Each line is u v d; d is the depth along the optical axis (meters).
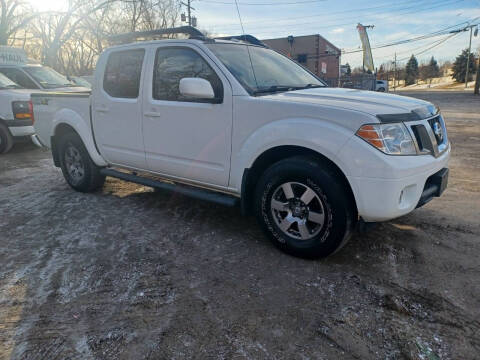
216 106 3.34
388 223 3.78
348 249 3.24
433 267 2.93
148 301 2.54
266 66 3.82
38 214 4.23
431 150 2.90
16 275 2.91
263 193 3.15
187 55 3.60
